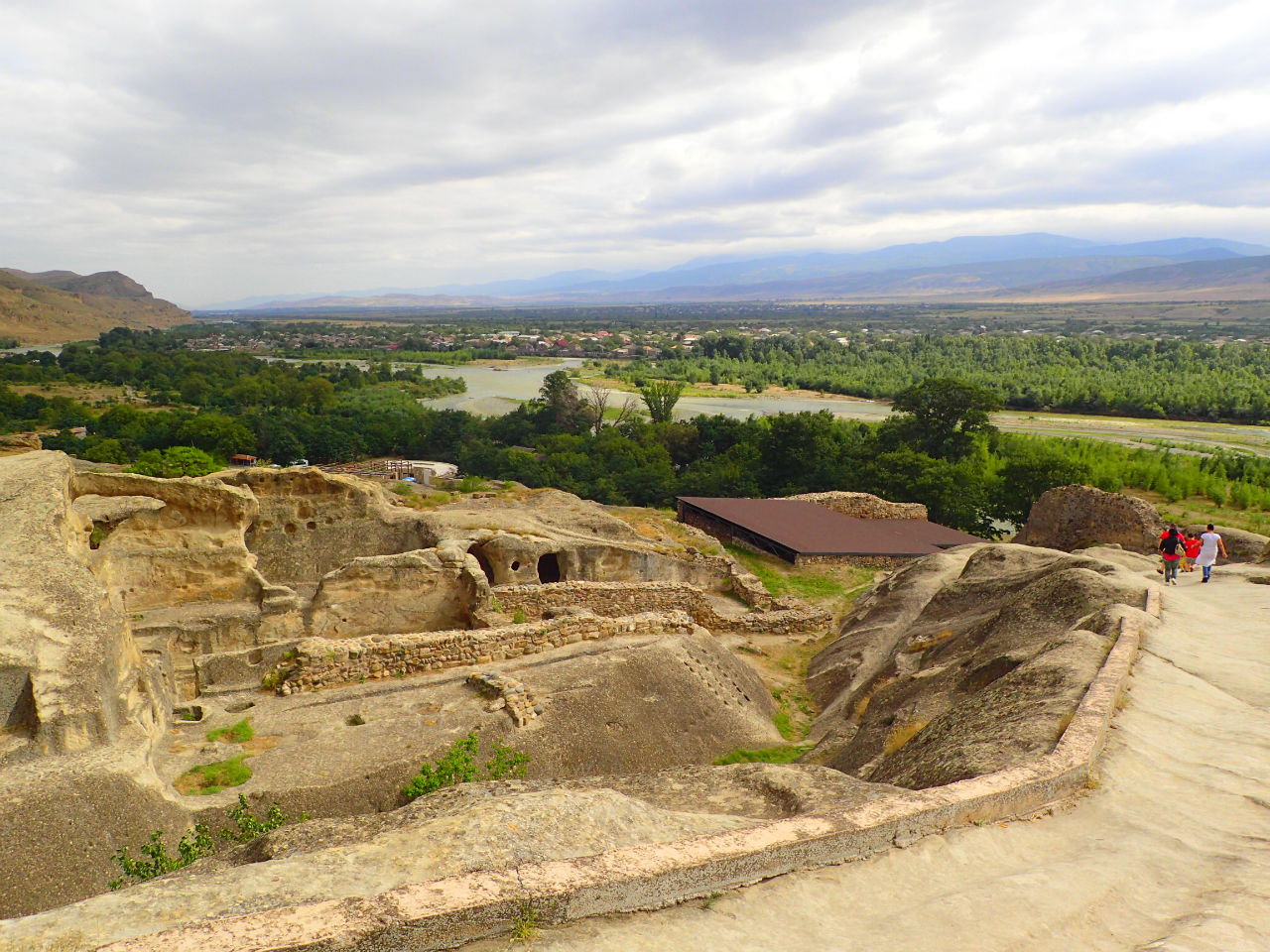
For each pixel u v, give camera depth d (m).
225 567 20.47
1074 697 9.59
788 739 19.34
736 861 5.86
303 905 4.89
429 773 12.68
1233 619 14.01
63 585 12.08
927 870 6.30
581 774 15.72
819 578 35.62
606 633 20.83
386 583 21.64
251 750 13.98
